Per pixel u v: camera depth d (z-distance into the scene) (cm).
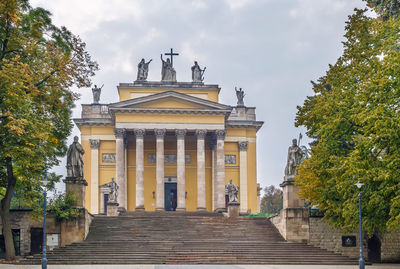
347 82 4488
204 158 8488
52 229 5009
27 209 5141
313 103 5088
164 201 8412
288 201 5303
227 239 5181
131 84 9006
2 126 4228
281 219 5394
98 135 9012
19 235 5109
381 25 4378
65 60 4769
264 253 4722
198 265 4225
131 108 8375
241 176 9144
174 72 9188
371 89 3775
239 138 9281
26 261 4369
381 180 3638
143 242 4903
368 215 4025
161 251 4659
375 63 3969
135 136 8819
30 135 4266
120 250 4647
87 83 5022
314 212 5253
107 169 8969
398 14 4931
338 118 4284
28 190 4853
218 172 8369
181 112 8438
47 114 4900
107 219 5659
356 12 4831
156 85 9038
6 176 5078
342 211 4400
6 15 4347
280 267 4134
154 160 9069
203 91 9119
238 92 9550
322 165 4697
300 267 4159
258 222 5819
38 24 4609
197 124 8462
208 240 5050
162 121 8431
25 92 4419
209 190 9050
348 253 5203
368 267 4378
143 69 9150
